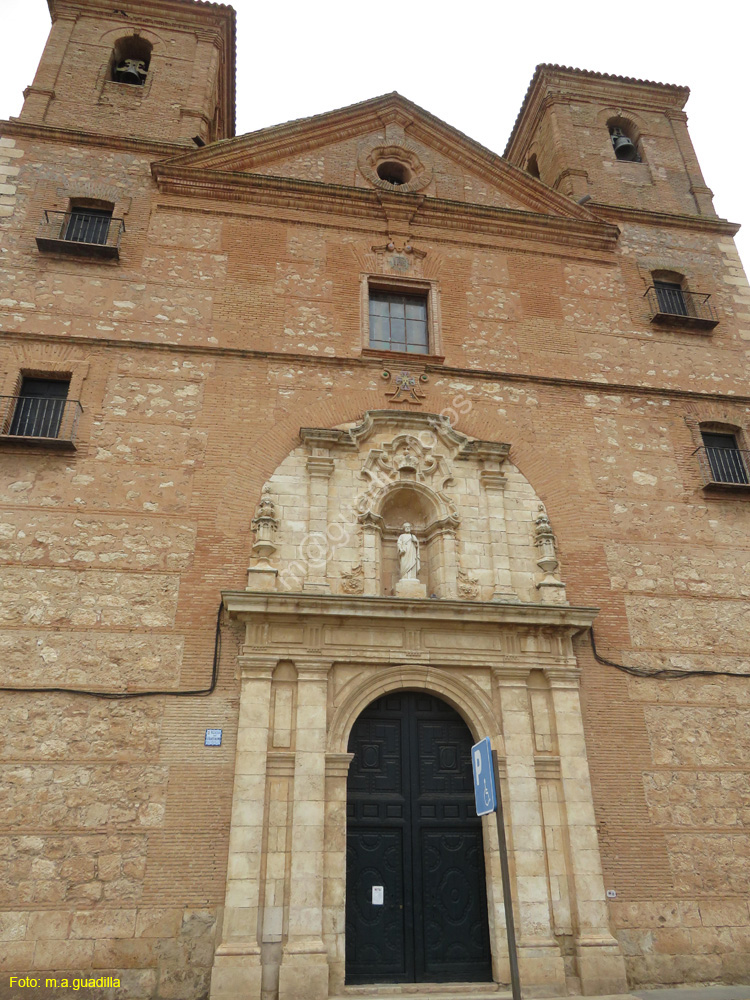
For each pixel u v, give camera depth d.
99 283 14.91
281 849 10.62
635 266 18.11
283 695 11.58
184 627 11.89
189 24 20.16
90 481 12.81
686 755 12.41
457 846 11.56
